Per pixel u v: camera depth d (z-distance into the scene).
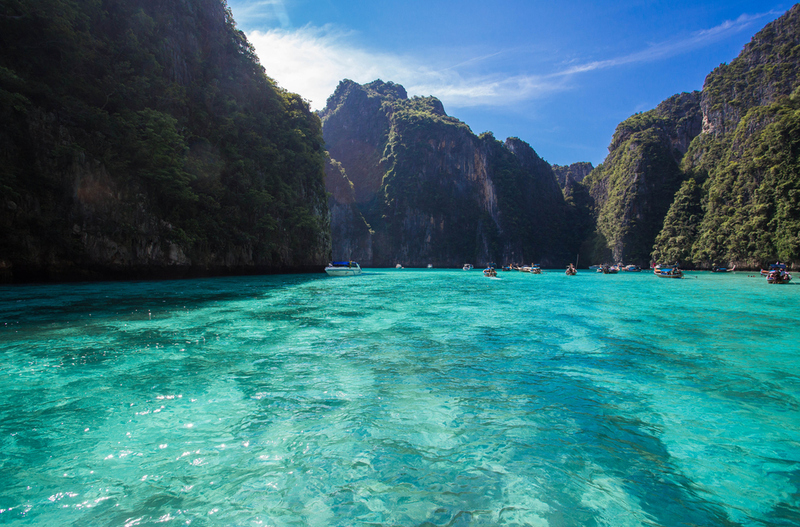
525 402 6.44
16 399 6.30
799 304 21.06
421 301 21.22
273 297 21.52
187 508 3.68
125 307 15.95
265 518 3.53
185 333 11.38
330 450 4.79
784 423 5.74
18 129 25.53
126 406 6.07
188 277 35.72
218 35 48.56
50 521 3.47
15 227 24.67
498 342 10.88
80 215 27.89
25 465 4.40
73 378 7.32
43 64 27.83
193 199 35.41
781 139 73.88
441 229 157.88
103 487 4.01
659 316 16.23
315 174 61.84
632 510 3.73
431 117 169.38
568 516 3.62
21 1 26.23
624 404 6.41
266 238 47.12
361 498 3.85
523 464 4.52
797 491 4.08
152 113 32.28
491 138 176.75
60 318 13.23
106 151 29.67
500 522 3.50
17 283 24.70
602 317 15.85
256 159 48.09
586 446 4.98
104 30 33.44
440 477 4.23
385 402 6.36
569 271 66.38
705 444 5.09
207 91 43.59
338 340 10.88
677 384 7.42
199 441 4.98
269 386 7.05
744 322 14.77
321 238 62.56
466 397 6.62
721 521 3.60
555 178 195.75
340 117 195.50
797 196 69.00
